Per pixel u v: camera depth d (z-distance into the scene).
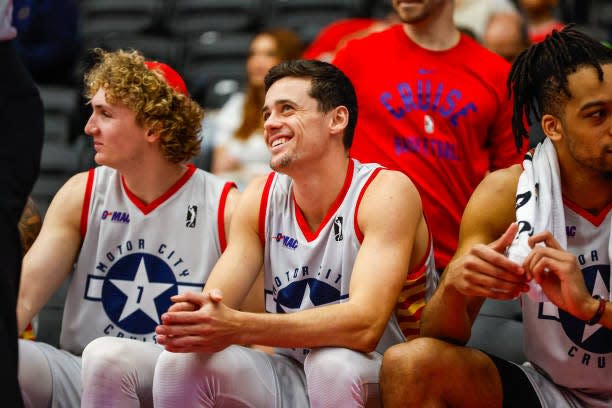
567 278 3.13
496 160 4.66
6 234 2.97
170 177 4.09
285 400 3.62
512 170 3.65
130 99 3.95
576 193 3.55
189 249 4.05
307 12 8.85
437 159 4.51
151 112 3.96
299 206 3.76
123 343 3.55
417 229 3.75
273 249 3.78
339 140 3.72
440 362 3.33
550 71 3.48
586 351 3.57
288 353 3.81
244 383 3.47
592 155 3.40
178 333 3.29
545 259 3.14
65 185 4.14
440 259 4.45
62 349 4.09
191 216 4.07
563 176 3.55
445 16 4.63
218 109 7.57
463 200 4.55
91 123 4.01
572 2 7.89
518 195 3.48
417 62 4.60
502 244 3.20
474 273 3.21
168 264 4.05
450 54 4.62
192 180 4.12
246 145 6.52
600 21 7.98
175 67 8.47
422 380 3.32
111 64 4.01
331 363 3.37
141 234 4.06
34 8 8.00
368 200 3.64
